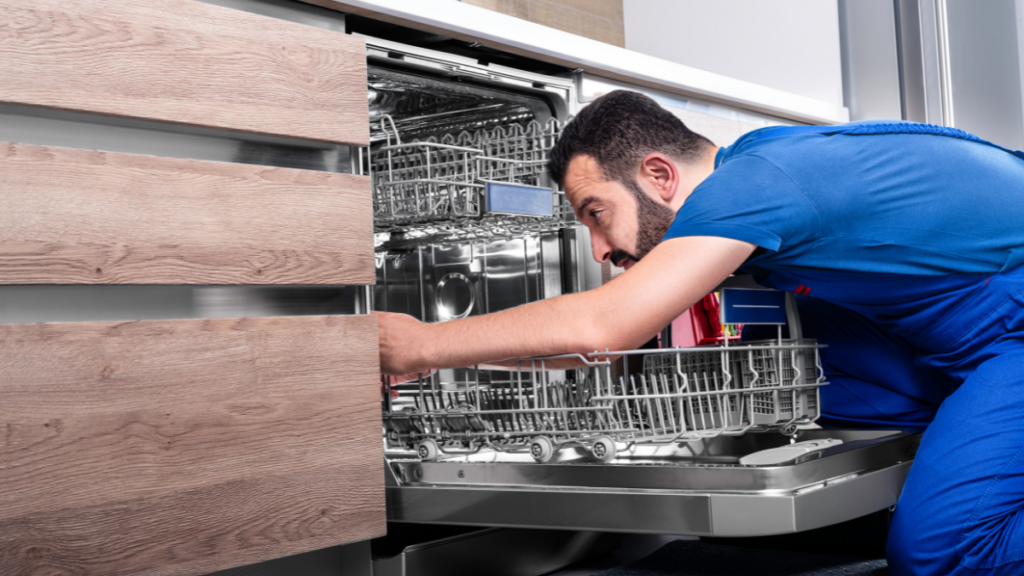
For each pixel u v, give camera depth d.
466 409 1.20
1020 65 2.18
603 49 1.50
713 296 1.53
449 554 1.15
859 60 2.26
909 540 1.07
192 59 0.93
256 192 0.97
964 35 2.21
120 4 0.88
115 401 0.85
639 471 1.00
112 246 0.86
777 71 2.32
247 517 0.94
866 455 1.09
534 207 1.27
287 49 1.01
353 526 1.02
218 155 0.97
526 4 1.66
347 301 1.07
